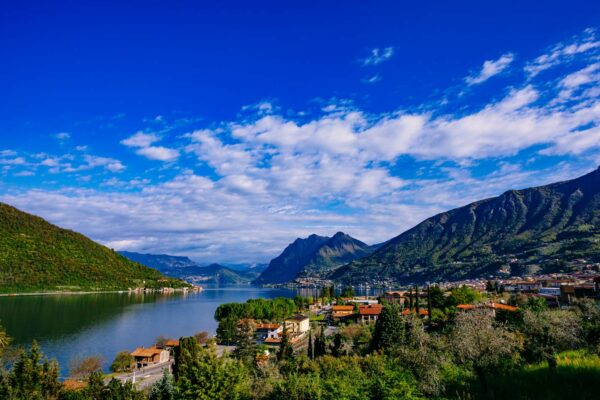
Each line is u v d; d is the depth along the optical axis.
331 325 139.75
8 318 150.25
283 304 163.12
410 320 55.09
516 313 54.94
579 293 101.88
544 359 27.98
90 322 150.12
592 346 29.06
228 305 150.88
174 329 140.38
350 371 32.41
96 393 45.38
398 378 23.83
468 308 91.62
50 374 46.03
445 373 26.83
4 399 41.22
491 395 21.67
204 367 28.38
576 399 19.28
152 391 44.31
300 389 25.14
